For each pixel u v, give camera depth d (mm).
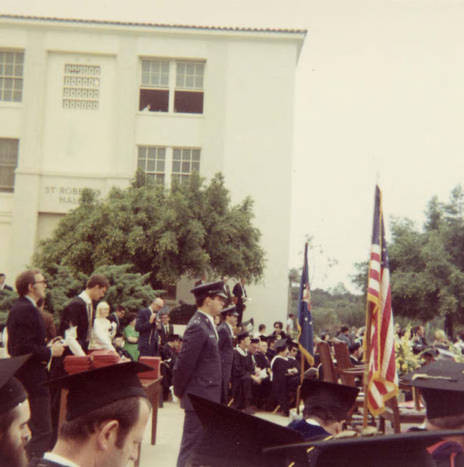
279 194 28766
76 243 24453
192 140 29156
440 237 38125
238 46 29375
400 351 10031
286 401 13711
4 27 29156
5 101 29266
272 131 29047
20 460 2016
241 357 14117
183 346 6168
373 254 8102
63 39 29219
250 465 2254
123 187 28641
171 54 29359
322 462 2188
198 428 5988
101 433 1826
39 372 6008
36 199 28484
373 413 7652
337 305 69375
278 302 28078
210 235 25047
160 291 20047
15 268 28172
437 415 3025
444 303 35906
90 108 29156
